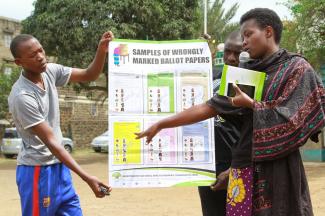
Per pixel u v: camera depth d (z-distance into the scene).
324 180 9.95
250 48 2.24
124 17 16.83
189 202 7.74
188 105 2.95
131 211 7.06
